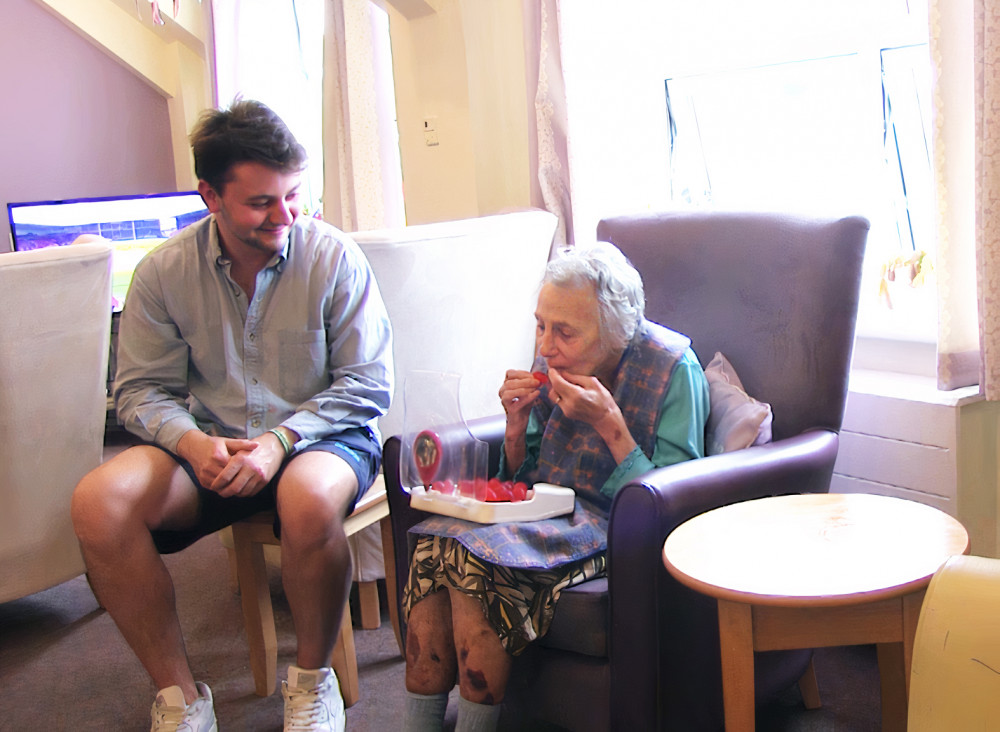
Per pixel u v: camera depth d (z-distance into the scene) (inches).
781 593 49.0
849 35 97.1
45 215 175.9
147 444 76.8
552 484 70.7
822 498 62.7
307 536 69.6
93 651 95.8
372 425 82.4
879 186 97.7
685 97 115.9
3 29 191.3
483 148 131.6
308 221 79.9
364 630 95.1
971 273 81.0
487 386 105.4
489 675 61.9
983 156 76.1
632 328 68.6
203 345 79.0
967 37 78.3
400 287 93.4
